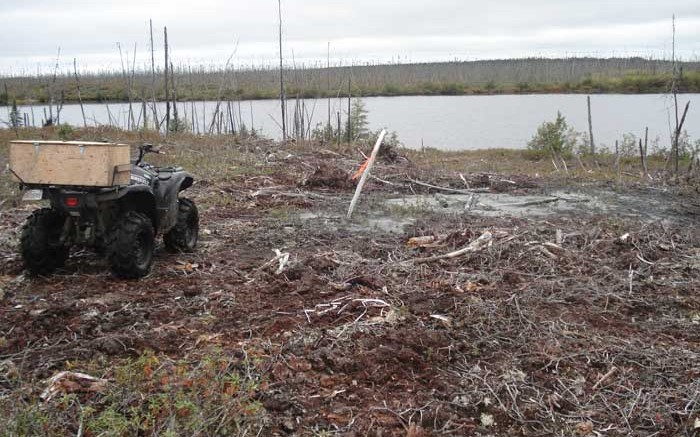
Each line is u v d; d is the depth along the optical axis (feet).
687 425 14.14
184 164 46.78
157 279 21.89
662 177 49.34
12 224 28.55
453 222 31.68
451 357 16.75
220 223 30.76
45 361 15.66
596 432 13.94
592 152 66.03
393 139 71.31
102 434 11.79
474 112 146.61
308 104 144.56
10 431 11.48
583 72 244.83
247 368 14.80
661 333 18.88
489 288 21.42
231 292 20.79
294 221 31.53
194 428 11.87
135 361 15.64
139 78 159.33
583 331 18.69
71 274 22.25
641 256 25.50
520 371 16.12
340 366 15.85
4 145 54.65
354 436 13.15
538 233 28.94
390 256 25.18
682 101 149.28
